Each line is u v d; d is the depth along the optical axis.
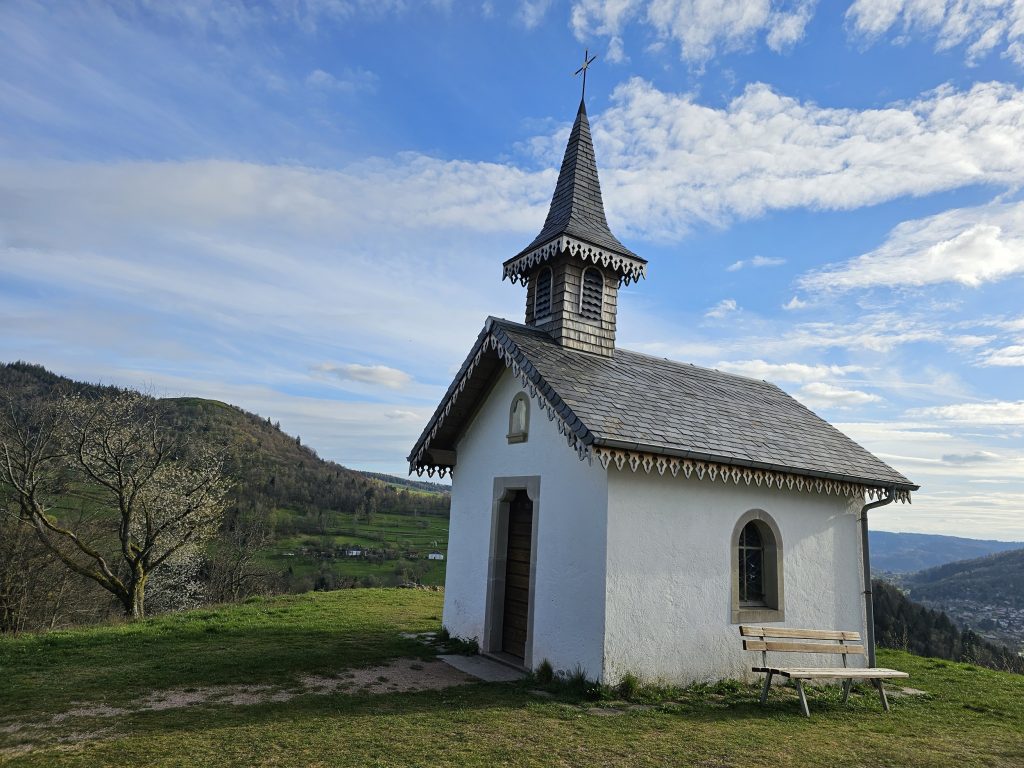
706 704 8.07
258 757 5.51
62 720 6.47
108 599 25.56
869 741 6.95
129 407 23.09
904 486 11.18
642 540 8.65
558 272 11.58
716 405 11.09
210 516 23.91
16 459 21.17
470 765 5.50
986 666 14.84
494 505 10.88
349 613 13.98
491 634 10.39
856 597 11.18
